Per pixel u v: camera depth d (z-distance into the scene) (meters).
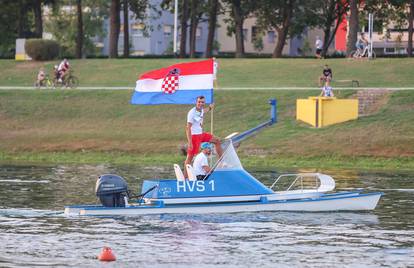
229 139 102.19
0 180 135.12
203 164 101.06
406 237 89.75
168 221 96.69
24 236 88.81
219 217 99.19
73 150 181.25
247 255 81.38
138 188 124.31
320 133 180.00
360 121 184.75
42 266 76.56
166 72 106.31
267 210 101.94
